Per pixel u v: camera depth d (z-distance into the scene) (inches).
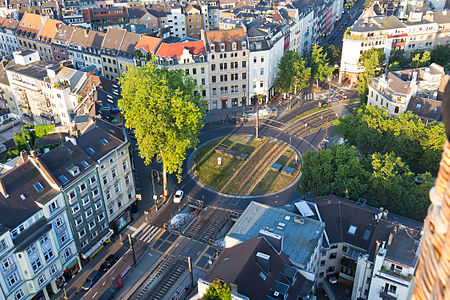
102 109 4510.3
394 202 3385.8
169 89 4050.2
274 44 6058.1
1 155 5093.5
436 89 4909.0
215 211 4136.3
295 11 6943.9
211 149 5123.0
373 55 5669.3
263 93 6171.3
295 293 2637.8
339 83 6712.6
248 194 4352.9
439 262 629.6
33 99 5634.8
